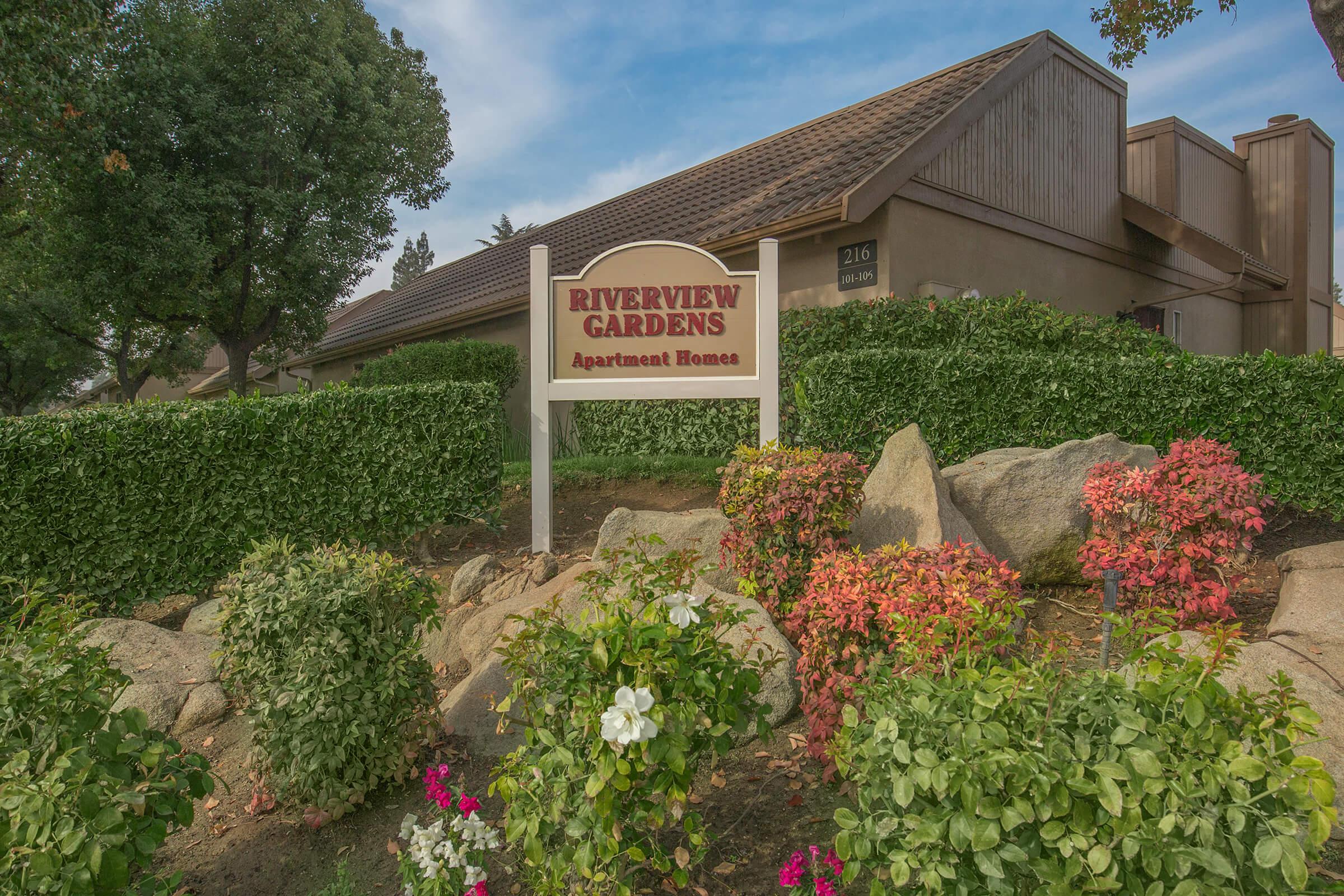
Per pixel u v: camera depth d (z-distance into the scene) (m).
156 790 2.48
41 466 5.46
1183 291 15.39
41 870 2.07
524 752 2.67
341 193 18.38
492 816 3.28
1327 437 6.46
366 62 18.83
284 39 16.64
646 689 2.22
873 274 9.73
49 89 12.55
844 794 3.26
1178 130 15.30
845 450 6.87
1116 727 1.92
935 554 3.57
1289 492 6.58
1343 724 3.19
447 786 3.08
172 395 43.84
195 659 4.75
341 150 18.27
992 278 11.13
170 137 16.09
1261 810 1.87
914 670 2.55
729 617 2.69
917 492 5.34
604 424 10.88
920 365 6.82
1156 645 2.07
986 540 5.45
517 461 11.61
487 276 17.58
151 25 15.68
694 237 11.54
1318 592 4.34
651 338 6.96
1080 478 5.53
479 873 2.62
